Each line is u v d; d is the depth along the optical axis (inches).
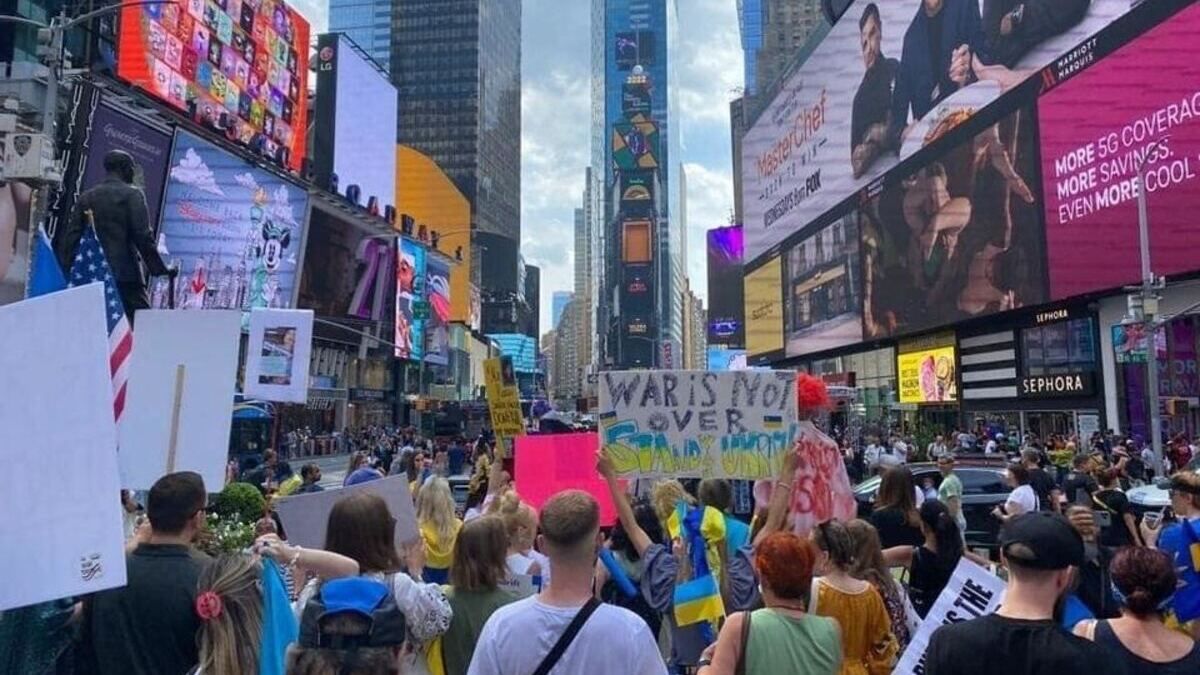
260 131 2317.9
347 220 2062.0
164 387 201.2
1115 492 316.8
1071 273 1237.7
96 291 122.3
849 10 2181.3
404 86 6038.4
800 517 215.0
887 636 158.4
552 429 832.3
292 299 1740.9
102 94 1055.0
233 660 119.0
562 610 110.9
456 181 5940.0
